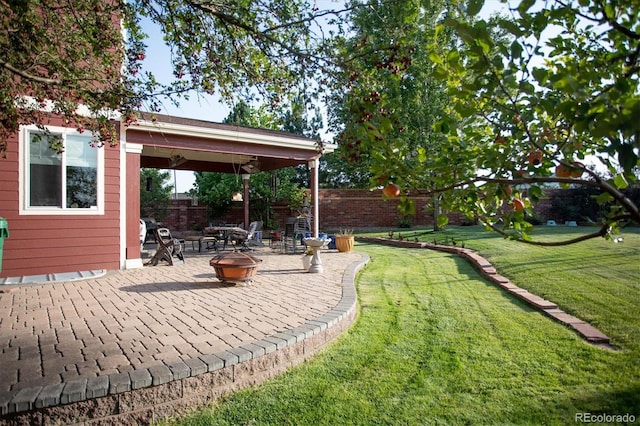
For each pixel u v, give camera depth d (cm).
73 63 400
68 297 552
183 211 1814
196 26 369
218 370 309
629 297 518
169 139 870
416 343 410
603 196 177
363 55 271
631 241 984
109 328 406
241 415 286
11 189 686
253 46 371
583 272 671
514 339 415
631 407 281
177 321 429
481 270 802
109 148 783
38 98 412
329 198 1850
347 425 271
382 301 576
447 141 188
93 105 410
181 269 806
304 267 789
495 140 206
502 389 314
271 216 1827
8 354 333
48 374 290
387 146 181
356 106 202
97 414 265
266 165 1416
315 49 311
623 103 127
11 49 356
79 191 752
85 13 393
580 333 421
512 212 201
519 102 183
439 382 327
